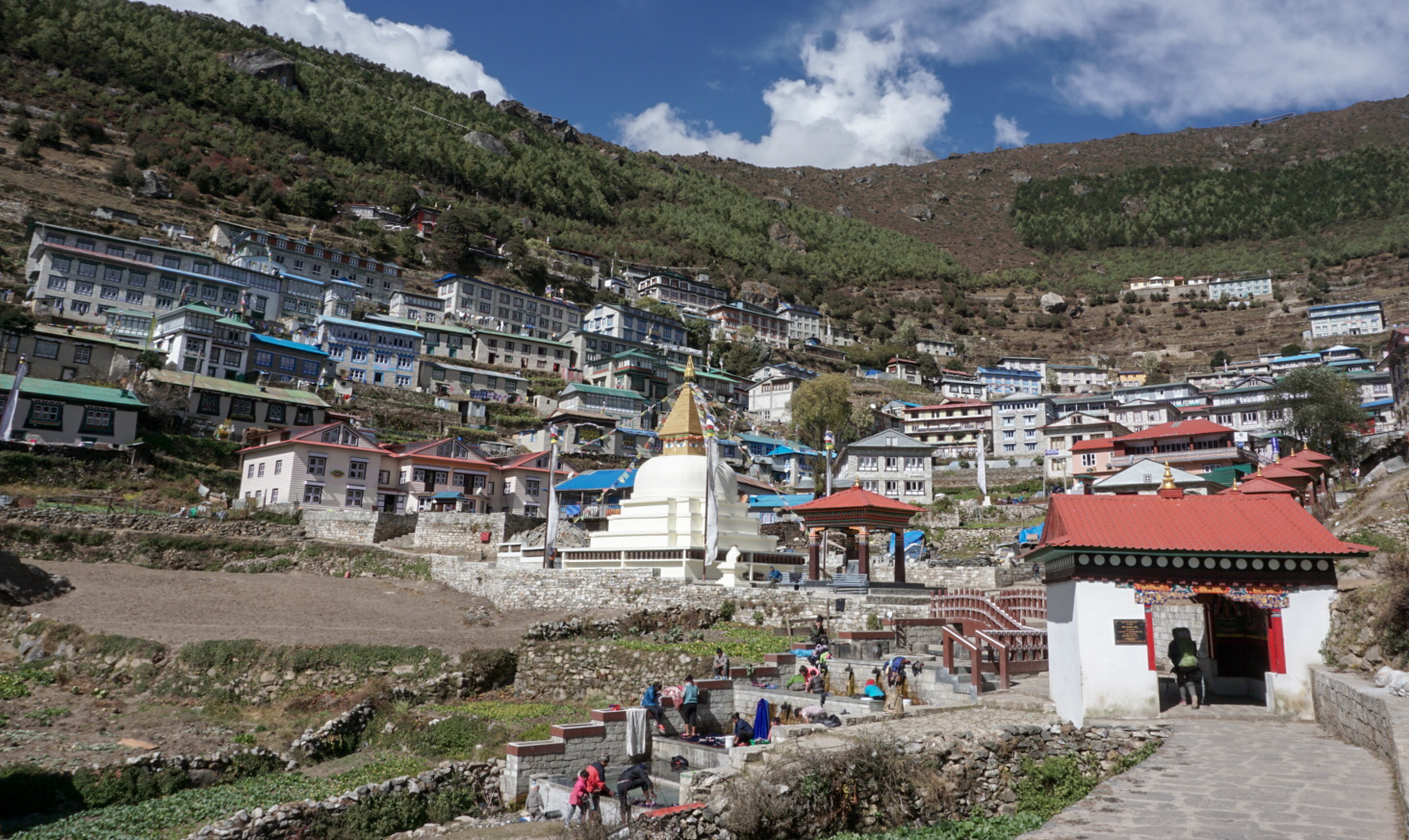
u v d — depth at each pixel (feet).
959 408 398.62
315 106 645.92
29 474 180.04
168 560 152.66
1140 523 61.00
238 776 77.36
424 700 96.17
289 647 103.45
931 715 62.90
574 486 219.61
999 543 196.65
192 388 230.89
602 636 112.37
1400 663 51.24
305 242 403.95
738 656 95.76
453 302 419.74
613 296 537.65
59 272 291.17
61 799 69.56
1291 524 60.23
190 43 635.66
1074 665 59.11
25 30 536.01
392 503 213.66
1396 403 272.51
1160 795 41.14
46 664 101.96
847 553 176.04
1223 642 66.08
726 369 476.13
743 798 47.44
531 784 67.87
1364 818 35.68
